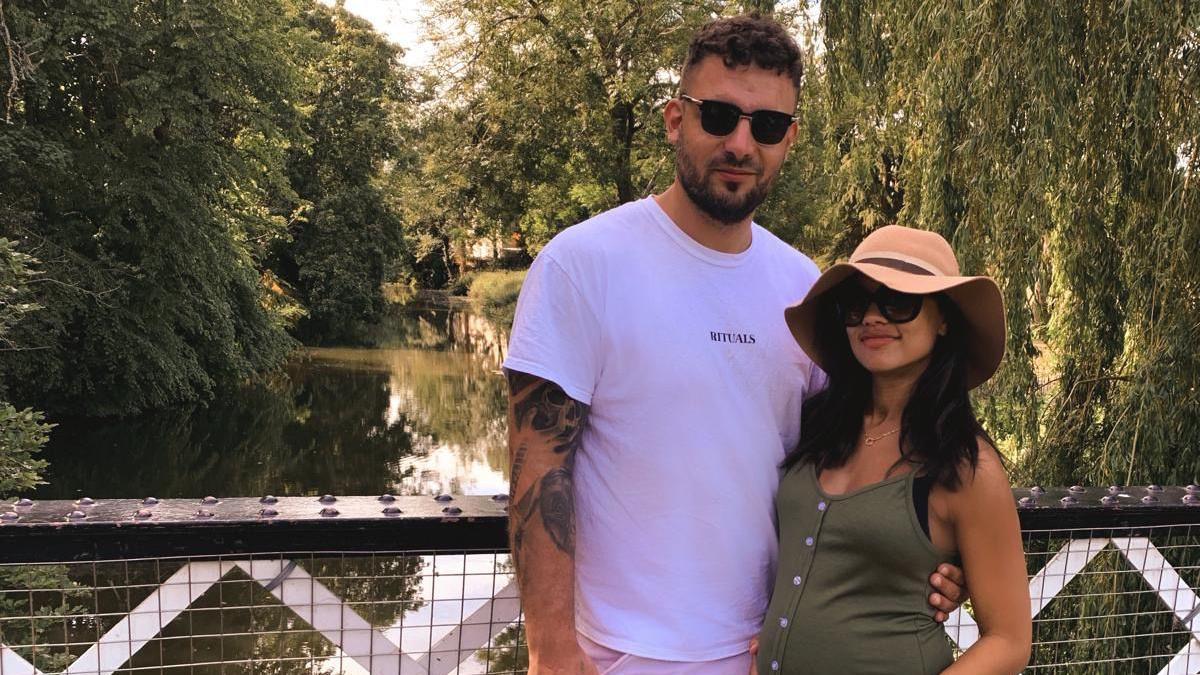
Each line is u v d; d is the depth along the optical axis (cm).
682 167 134
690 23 1598
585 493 134
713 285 136
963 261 426
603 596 133
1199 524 179
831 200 700
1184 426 399
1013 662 122
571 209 1964
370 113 2723
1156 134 401
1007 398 436
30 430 640
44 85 1131
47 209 1265
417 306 3953
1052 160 405
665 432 130
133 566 151
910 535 124
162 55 1260
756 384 137
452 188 1923
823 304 139
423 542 148
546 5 1688
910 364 133
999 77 412
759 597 138
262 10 1391
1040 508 169
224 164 1423
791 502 136
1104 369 456
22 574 182
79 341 1302
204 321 1542
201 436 1370
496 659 160
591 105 1686
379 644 154
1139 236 415
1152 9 371
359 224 2786
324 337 2653
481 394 1812
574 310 128
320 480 1156
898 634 125
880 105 547
